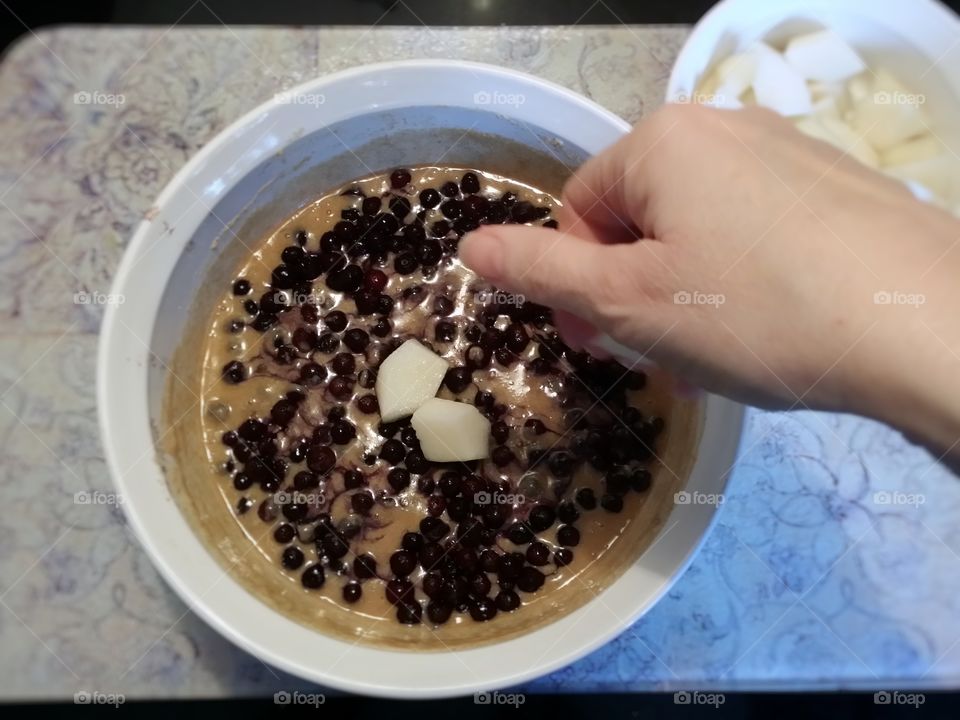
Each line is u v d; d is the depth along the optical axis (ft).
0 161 1.27
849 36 1.28
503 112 1.08
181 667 1.15
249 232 1.15
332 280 1.14
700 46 1.19
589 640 0.90
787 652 1.16
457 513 1.07
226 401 1.13
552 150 1.12
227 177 1.05
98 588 1.16
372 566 1.07
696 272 0.79
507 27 1.31
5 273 1.24
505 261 0.89
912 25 1.23
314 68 1.30
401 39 1.31
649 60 1.30
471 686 0.88
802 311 0.74
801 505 1.18
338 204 1.19
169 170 1.28
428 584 1.06
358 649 0.93
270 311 1.13
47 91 1.29
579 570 1.07
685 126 0.83
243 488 1.10
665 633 1.16
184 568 0.92
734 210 0.77
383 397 1.08
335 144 1.11
